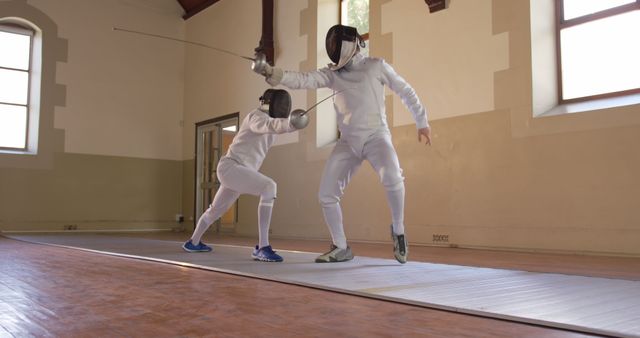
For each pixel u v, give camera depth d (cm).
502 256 422
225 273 288
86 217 924
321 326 154
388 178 321
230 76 916
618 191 428
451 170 550
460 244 538
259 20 857
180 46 1045
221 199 405
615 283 242
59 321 161
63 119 909
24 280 260
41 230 880
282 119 333
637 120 420
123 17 980
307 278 255
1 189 850
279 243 619
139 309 181
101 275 280
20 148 885
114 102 963
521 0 501
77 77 926
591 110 448
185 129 1030
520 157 495
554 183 469
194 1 1007
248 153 378
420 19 590
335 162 339
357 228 650
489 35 525
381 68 332
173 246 509
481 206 522
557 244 463
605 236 433
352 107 327
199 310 179
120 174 964
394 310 180
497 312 169
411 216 586
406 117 597
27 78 896
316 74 328
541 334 145
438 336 142
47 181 890
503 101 511
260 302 195
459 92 548
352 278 257
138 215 980
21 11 874
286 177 779
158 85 1015
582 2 491
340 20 748
